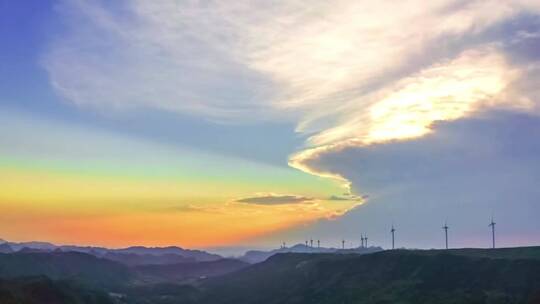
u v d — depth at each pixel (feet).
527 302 325.21
